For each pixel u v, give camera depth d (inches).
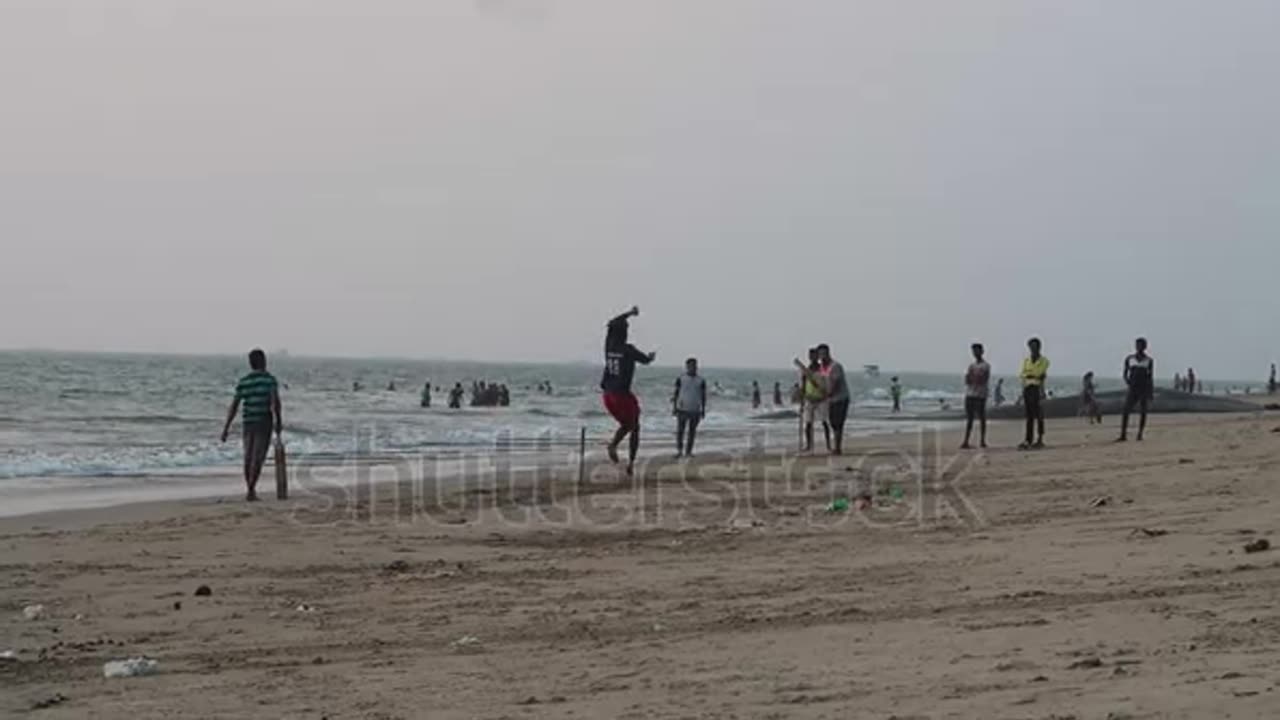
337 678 283.3
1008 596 338.3
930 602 338.0
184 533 551.8
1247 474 622.8
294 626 349.4
